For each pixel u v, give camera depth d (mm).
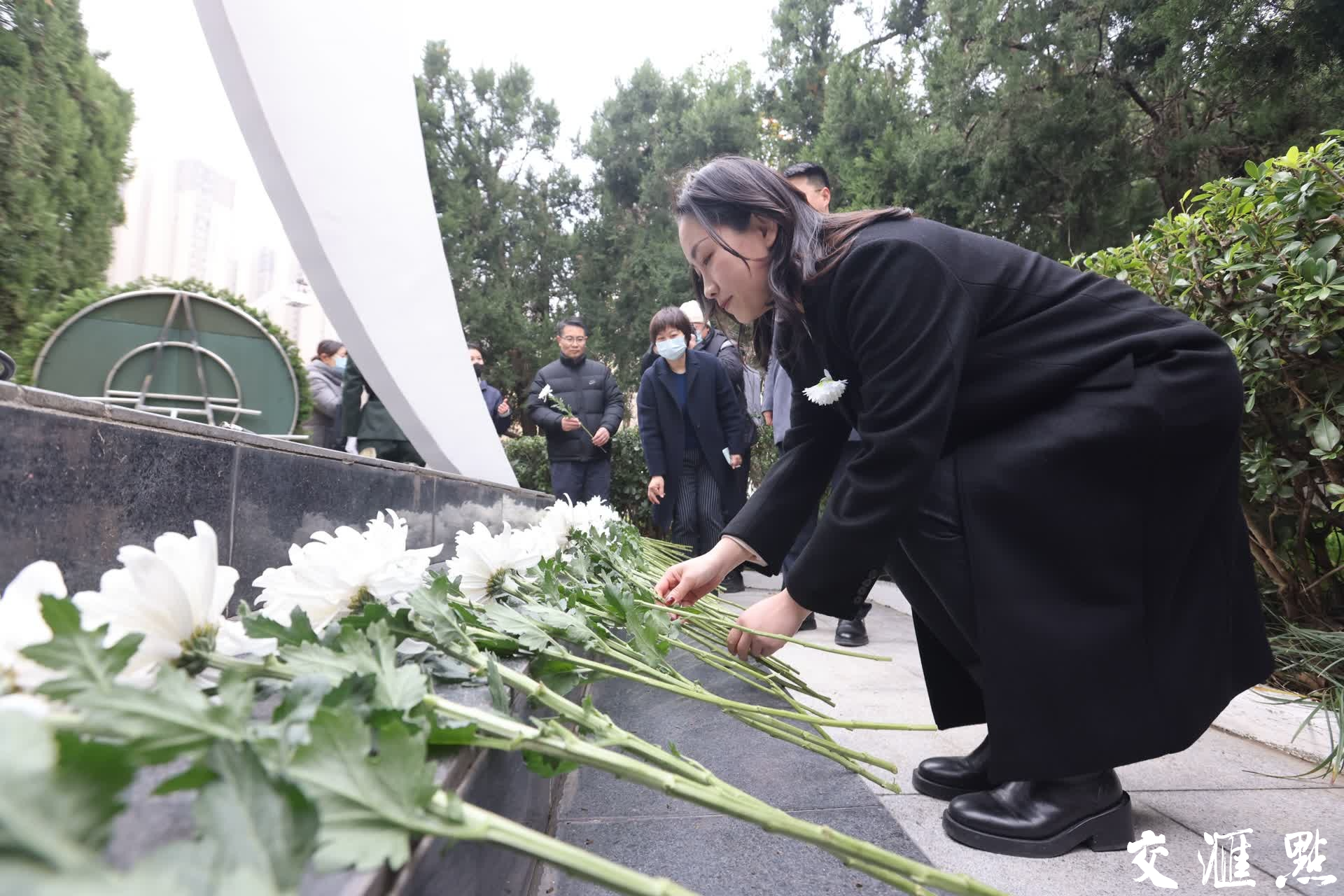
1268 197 2279
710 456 4727
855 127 8539
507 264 16156
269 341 3277
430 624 891
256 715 642
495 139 16250
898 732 2105
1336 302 2127
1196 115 6816
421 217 3162
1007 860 1324
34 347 3094
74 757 308
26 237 6266
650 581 2275
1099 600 1311
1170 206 6801
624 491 8047
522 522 4055
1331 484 2320
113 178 7605
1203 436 1329
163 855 329
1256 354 2326
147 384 3037
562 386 5801
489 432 3814
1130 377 1357
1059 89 6715
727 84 15570
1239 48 5492
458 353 3439
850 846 617
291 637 685
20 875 266
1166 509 1343
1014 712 1284
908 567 1586
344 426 5164
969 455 1406
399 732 478
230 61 2539
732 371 5078
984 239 1491
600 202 16219
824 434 1677
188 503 1259
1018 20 6816
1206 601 1390
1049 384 1384
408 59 3018
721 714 2158
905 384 1310
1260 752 1940
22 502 912
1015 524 1341
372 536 936
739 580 5113
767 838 1380
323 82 2717
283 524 1569
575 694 2064
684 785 627
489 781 736
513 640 1012
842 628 3447
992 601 1323
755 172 1438
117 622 590
